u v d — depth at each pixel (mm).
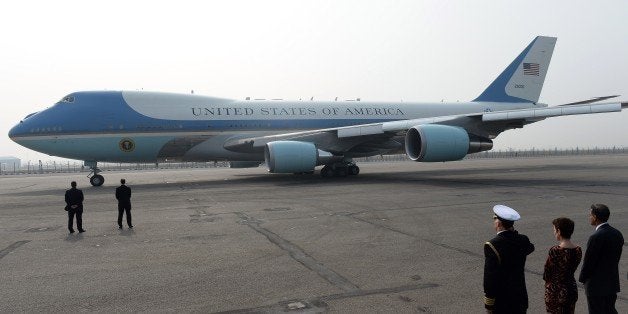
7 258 7023
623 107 15164
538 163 36406
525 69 27734
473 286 5387
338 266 6285
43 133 18734
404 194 14297
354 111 24062
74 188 9039
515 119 18203
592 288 3793
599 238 3748
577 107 15781
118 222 9398
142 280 5801
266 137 20297
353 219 9883
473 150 18469
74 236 8688
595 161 39188
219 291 5320
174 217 10625
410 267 6191
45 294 5316
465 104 26688
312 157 18875
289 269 6172
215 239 8133
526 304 3490
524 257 3516
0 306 4941
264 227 9156
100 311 4754
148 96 20297
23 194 17422
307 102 23391
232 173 29875
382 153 22594
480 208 11211
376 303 4844
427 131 17297
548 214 10188
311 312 4594
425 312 4582
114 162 20625
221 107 21312
